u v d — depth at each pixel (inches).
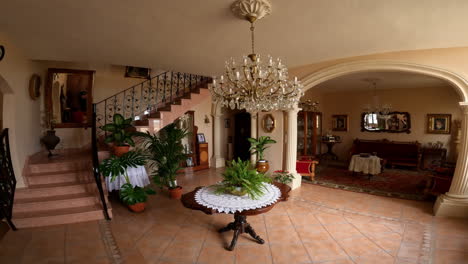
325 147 353.1
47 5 84.1
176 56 150.1
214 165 281.1
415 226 126.4
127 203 144.1
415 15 91.5
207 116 282.2
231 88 97.0
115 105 221.8
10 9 87.3
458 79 129.0
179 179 228.2
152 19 96.2
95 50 137.6
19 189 136.9
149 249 105.3
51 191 140.0
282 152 200.2
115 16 93.4
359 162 227.3
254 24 101.1
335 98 346.0
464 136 133.0
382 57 145.6
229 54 146.2
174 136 178.4
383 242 110.9
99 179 132.6
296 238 115.1
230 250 104.7
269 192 107.3
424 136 282.5
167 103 231.5
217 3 83.0
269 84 93.2
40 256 96.9
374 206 155.3
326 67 165.2
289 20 97.0
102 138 218.5
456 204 135.2
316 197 173.5
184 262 96.2
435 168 181.6
